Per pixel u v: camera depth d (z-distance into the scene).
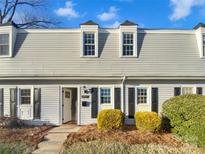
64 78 25.42
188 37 27.47
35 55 26.33
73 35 26.81
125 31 26.44
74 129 22.78
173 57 26.59
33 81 25.64
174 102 20.06
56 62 26.06
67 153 15.32
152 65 26.22
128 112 25.47
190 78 25.92
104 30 26.88
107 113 21.23
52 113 25.45
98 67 25.91
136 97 25.64
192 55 26.84
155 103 25.69
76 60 26.09
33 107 25.44
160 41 27.00
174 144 17.02
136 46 26.39
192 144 16.78
